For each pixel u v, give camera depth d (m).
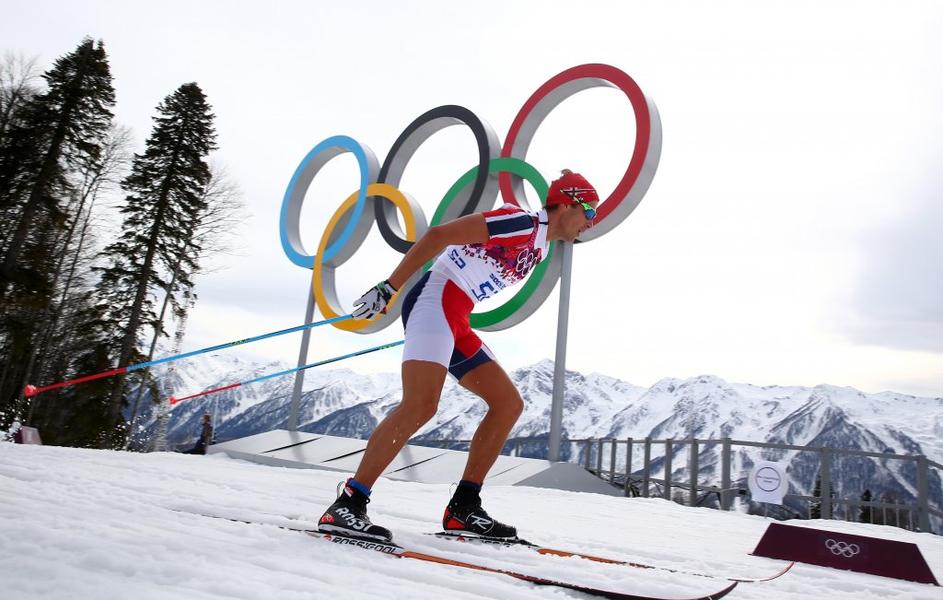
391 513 2.68
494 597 1.28
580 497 5.29
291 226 11.59
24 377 22.97
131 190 22.41
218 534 1.61
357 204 10.39
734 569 2.06
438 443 10.88
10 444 4.29
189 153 22.78
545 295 7.88
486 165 8.84
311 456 7.93
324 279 10.44
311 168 11.76
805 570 2.15
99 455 4.29
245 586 1.12
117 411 19.88
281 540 1.61
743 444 6.14
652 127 7.46
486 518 2.07
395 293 1.92
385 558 1.56
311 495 3.02
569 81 8.34
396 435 1.86
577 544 2.33
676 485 6.77
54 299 23.84
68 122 21.88
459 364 2.18
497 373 2.18
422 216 9.64
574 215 2.19
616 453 8.07
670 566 2.02
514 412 2.16
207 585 1.11
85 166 23.22
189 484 2.98
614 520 3.68
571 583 1.48
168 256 22.27
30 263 21.61
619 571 1.71
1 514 1.58
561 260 7.82
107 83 23.03
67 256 24.67
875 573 2.23
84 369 20.20
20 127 21.88
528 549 1.97
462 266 2.04
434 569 1.49
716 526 3.77
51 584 1.02
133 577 1.13
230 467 5.08
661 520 3.91
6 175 21.20
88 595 0.98
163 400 21.27
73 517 1.67
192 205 22.61
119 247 21.77
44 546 1.29
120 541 1.41
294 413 10.08
